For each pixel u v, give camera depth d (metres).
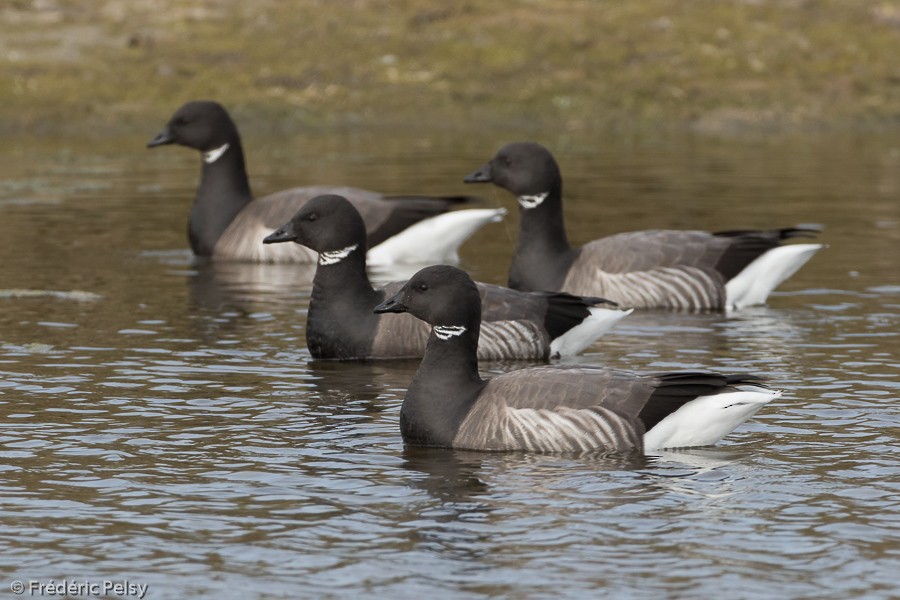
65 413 13.50
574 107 36.38
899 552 9.95
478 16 40.19
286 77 36.72
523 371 12.49
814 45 39.34
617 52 38.53
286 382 14.83
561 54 38.44
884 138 34.84
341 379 14.98
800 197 26.67
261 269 21.67
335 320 15.92
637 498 11.00
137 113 34.84
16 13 38.78
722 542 10.13
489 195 27.05
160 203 26.78
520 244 19.28
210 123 22.61
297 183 27.48
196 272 21.28
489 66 37.84
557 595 9.26
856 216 24.83
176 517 10.67
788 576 9.55
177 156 32.88
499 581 9.48
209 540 10.22
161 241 23.50
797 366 15.37
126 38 37.88
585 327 15.98
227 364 15.61
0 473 11.68
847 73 38.16
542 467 11.73
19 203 26.42
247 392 14.38
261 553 9.98
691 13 40.69
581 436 12.01
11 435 12.76
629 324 17.83
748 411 12.01
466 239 24.00
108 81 35.81
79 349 16.17
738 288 18.69
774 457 12.03
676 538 10.21
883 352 16.02
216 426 13.10
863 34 40.00
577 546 10.05
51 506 10.91
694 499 10.98
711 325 17.69
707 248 18.77
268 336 17.08
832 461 11.94
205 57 37.06
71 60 36.53
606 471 11.62
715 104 36.69
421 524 10.49
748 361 15.62
